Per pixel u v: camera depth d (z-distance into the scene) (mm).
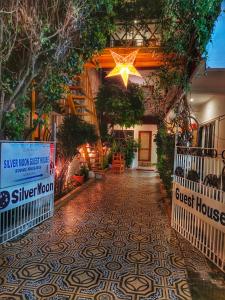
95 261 3031
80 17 3680
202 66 3650
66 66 4227
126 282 2604
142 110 11016
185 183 3824
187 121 5246
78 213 4984
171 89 5789
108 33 4531
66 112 7590
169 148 5953
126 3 5809
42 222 4383
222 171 2945
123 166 11672
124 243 3586
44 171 4418
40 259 3039
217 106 5840
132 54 6383
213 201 3055
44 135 5570
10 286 2473
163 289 2508
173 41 4195
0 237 3414
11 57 3797
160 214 5031
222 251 2881
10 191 3531
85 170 8930
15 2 3191
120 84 11695
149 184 8453
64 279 2621
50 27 3623
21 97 3809
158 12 5543
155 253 3295
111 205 5660
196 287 2564
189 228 3688
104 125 12023
